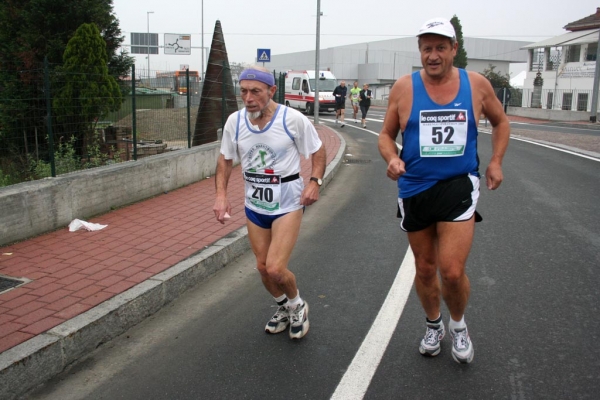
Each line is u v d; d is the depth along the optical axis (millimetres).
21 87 7590
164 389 3541
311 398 3412
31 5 13344
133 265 5281
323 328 4395
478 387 3494
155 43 34875
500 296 4969
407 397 3400
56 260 5426
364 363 3818
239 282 5449
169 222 6934
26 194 6082
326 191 10070
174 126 11938
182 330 4398
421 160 3422
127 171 7777
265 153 3807
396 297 5000
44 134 7793
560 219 7730
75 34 11352
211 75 12719
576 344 4039
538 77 41844
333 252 6387
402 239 6879
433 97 3383
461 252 3377
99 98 8500
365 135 20844
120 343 4180
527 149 15898
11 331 3855
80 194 6891
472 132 3416
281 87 18047
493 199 9062
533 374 3629
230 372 3734
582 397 3357
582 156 14352
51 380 3666
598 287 5164
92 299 4441
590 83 36781
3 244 5859
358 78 73625
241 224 6859
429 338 3867
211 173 10398
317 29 24141
